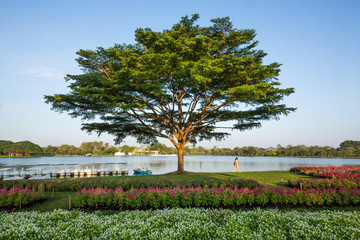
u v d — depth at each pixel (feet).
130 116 80.89
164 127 93.61
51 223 23.54
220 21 68.90
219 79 64.44
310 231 20.67
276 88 63.16
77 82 62.90
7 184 48.19
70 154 558.56
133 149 651.25
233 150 582.35
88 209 34.81
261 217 23.93
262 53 67.36
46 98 63.36
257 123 80.94
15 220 24.02
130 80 58.08
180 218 24.48
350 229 20.76
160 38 64.03
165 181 47.93
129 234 19.85
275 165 200.75
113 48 65.92
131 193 36.65
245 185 44.16
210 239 19.60
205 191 36.01
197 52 65.92
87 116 73.77
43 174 109.91
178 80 64.80
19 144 433.07
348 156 479.41
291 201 36.24
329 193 37.50
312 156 505.25
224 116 81.92
